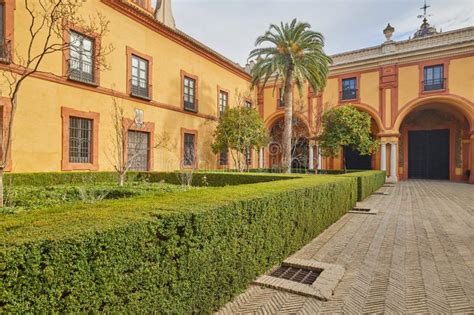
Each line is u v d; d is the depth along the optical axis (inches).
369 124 636.7
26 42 369.4
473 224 269.6
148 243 83.4
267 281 137.9
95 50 453.7
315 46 622.5
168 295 90.3
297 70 611.5
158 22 566.9
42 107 388.5
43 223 74.5
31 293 58.4
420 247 198.2
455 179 854.5
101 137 464.4
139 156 536.1
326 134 633.0
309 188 208.5
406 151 928.3
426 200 430.6
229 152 791.7
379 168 870.4
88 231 68.8
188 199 120.5
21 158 365.4
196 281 101.2
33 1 370.6
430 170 908.6
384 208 359.9
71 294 64.7
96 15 453.4
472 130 714.2
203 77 711.7
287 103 650.2
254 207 136.7
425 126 909.2
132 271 79.0
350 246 200.4
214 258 109.8
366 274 151.4
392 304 120.1
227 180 427.8
